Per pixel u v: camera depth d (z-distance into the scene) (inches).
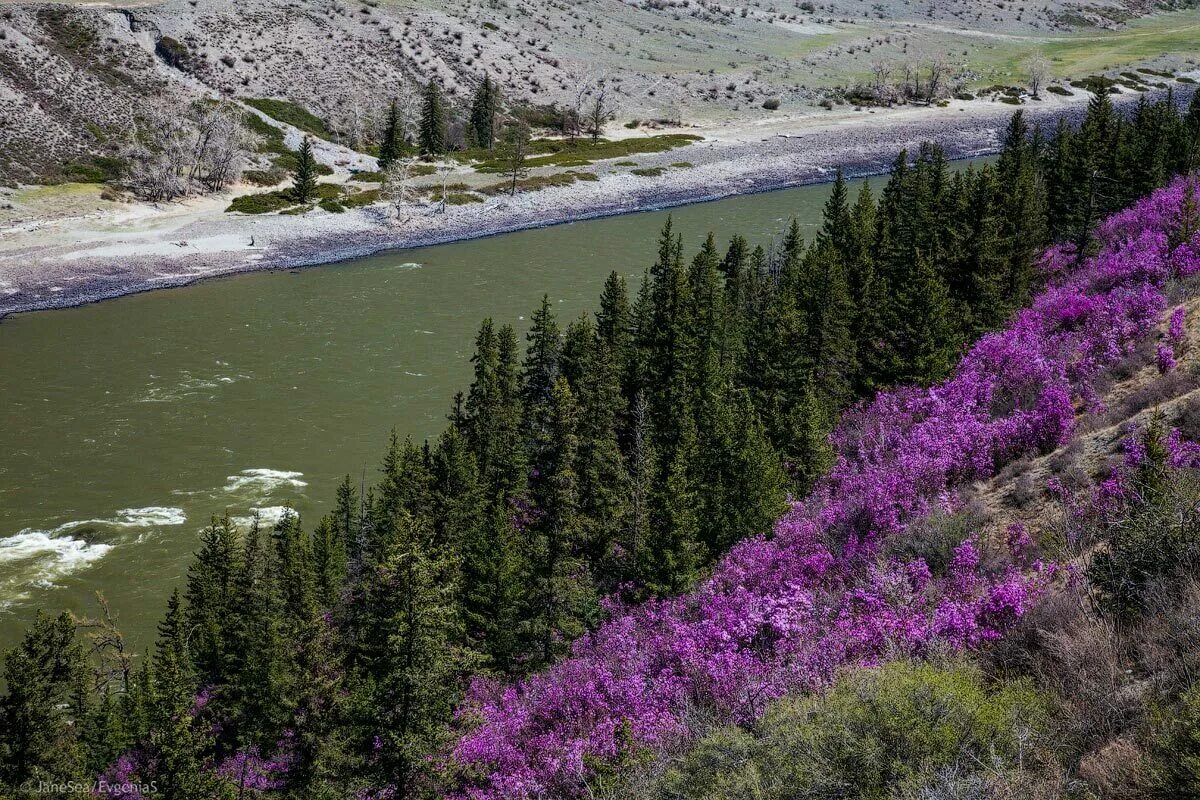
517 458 1594.5
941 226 2370.8
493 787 756.6
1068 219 2428.6
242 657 1256.2
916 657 604.7
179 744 872.9
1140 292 1280.8
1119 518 648.4
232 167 4633.4
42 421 2354.8
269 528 1878.7
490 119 5895.7
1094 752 431.5
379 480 2094.0
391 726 797.2
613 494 1309.1
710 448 1416.1
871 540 869.2
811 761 479.8
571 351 2005.4
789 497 1219.9
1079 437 880.3
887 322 1860.2
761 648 757.9
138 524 1900.8
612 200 4911.4
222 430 2327.8
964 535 776.9
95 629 1541.6
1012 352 1331.2
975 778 416.8
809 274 2236.7
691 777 556.4
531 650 1110.4
